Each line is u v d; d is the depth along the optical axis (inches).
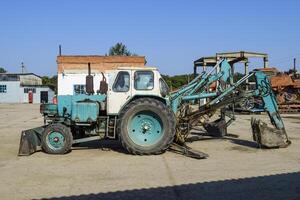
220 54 1122.7
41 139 412.2
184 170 327.6
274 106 448.8
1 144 489.7
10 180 299.1
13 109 1443.2
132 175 310.8
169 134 396.5
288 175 307.3
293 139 521.7
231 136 544.7
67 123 426.3
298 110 1111.6
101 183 287.1
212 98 462.0
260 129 438.9
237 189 267.1
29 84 2409.0
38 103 2171.5
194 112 444.8
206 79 452.4
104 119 423.2
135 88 411.2
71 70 1341.0
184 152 399.2
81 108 421.1
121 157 389.1
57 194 259.8
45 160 376.8
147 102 398.9
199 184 281.1
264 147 444.5
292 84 1119.0
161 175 309.7
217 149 438.0
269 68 1153.4
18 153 411.8
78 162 365.4
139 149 394.9
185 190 265.9
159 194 256.8
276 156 391.5
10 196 256.2
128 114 397.7
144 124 401.1
